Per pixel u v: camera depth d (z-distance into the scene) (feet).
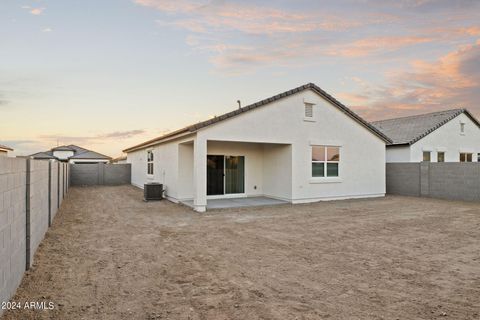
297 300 13.41
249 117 41.88
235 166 50.67
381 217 34.91
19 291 14.15
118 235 25.99
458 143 75.36
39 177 21.75
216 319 11.65
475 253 20.85
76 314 12.00
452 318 11.82
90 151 136.15
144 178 69.10
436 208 42.14
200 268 17.71
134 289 14.64
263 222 31.81
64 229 28.22
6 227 12.15
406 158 66.90
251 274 16.71
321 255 20.30
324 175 49.24
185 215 36.06
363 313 12.18
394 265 18.28
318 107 48.24
